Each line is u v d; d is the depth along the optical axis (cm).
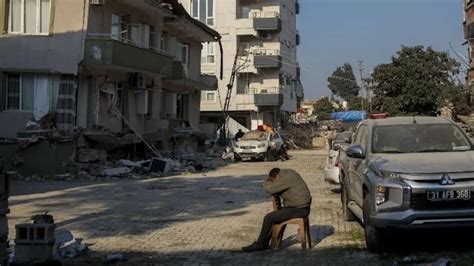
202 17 5766
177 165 2591
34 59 2470
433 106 3591
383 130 992
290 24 6500
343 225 1120
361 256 851
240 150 3288
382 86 3788
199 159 3272
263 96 5631
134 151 2789
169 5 3244
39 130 2345
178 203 1494
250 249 909
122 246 960
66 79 2475
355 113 5362
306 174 2375
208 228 1123
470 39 3247
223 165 2994
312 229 1083
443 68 3600
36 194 1700
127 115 2869
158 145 3162
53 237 796
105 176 2228
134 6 2861
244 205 1449
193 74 3784
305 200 910
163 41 3478
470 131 1308
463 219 788
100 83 2600
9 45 2481
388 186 814
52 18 2473
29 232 780
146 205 1459
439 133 972
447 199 789
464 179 797
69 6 2470
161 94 3462
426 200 794
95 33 2534
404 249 877
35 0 2488
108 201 1538
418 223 793
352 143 1132
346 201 1143
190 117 4034
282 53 6066
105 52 2444
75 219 1239
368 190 857
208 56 5747
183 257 877
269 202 1500
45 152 2217
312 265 809
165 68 3056
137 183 2028
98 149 2467
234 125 4800
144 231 1096
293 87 6669
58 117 2473
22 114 2478
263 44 5897
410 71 3644
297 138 5272
